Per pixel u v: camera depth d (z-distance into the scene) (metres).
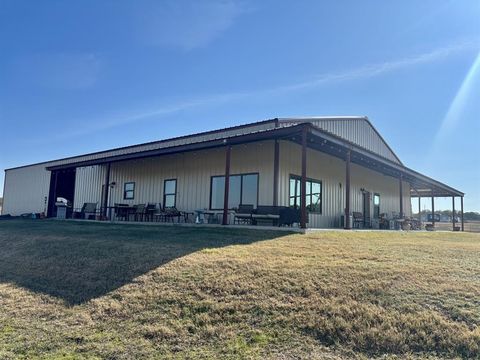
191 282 4.79
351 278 4.59
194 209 13.91
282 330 3.62
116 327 3.93
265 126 13.06
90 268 6.01
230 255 5.91
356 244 7.19
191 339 3.59
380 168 17.00
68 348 3.58
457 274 4.80
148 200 15.77
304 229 9.11
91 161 16.05
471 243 8.91
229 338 3.56
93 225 12.45
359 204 16.84
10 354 3.50
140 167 16.56
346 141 11.14
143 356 3.36
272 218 10.50
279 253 6.06
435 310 3.75
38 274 6.14
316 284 4.46
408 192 23.11
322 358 3.17
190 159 14.45
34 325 4.14
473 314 3.63
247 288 4.48
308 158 13.52
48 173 22.36
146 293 4.62
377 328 3.49
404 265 5.22
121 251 6.84
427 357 3.12
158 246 7.02
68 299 4.80
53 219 17.38
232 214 12.60
